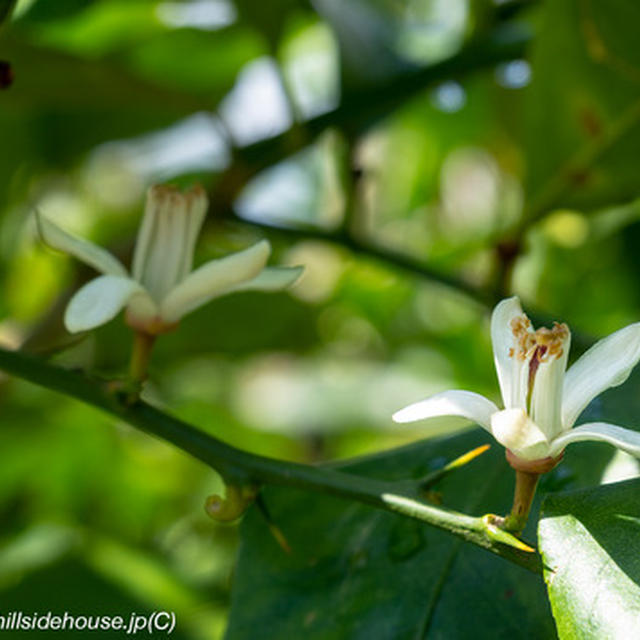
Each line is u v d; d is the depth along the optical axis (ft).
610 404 1.58
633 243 2.10
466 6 1.99
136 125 2.15
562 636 1.37
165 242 1.52
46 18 1.95
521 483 1.41
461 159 2.62
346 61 1.95
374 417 2.61
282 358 2.76
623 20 1.76
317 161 2.55
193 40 2.04
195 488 2.59
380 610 1.56
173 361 2.35
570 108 1.82
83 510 2.47
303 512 1.60
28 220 2.34
